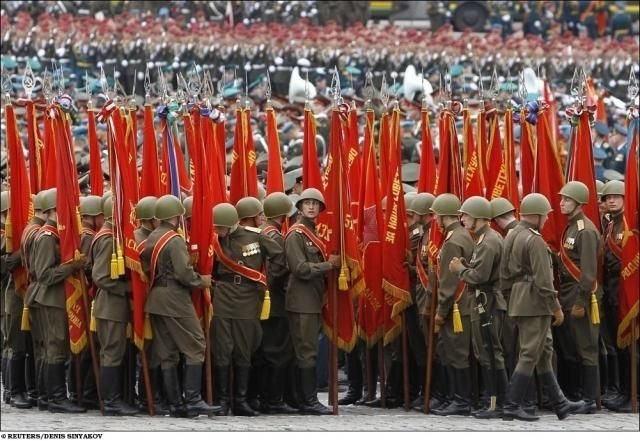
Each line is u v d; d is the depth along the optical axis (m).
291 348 64.56
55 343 64.25
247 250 62.94
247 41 129.00
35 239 64.06
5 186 75.94
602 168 82.25
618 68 134.25
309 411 64.06
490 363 62.44
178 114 65.38
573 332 64.56
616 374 66.81
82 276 63.75
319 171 66.50
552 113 78.12
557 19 162.88
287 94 128.75
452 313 63.38
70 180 63.28
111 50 129.00
